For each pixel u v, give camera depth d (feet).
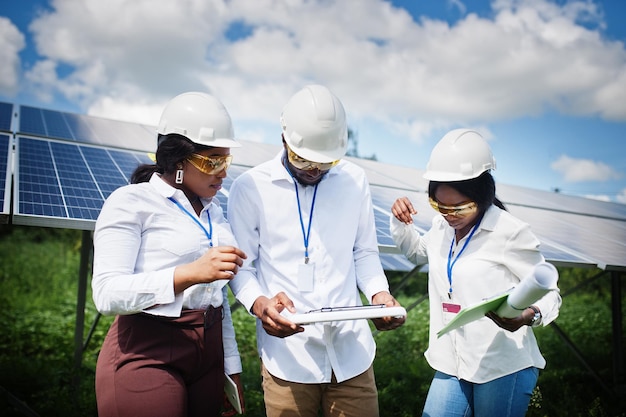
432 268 9.37
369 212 9.30
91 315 26.48
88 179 12.39
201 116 7.55
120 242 7.16
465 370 8.73
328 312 7.40
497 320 7.91
